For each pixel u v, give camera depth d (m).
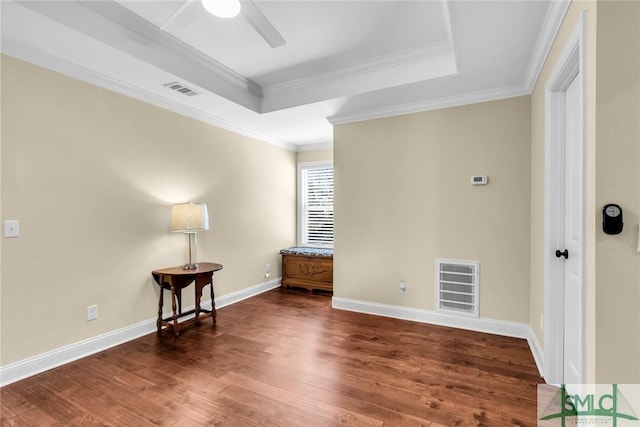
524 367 2.38
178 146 3.41
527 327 2.91
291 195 5.35
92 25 2.14
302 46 2.70
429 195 3.36
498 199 3.04
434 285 3.34
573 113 1.92
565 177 2.07
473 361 2.48
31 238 2.30
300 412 1.86
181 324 3.08
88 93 2.63
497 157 3.04
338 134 3.88
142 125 3.06
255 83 3.48
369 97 3.19
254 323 3.37
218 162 3.93
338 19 2.32
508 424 1.74
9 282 2.20
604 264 1.27
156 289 3.19
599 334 1.28
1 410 1.88
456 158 3.22
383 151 3.60
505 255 3.01
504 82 2.84
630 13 1.24
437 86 2.93
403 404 1.93
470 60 2.44
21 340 2.25
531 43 2.20
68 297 2.51
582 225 1.37
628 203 1.24
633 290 1.24
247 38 2.58
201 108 3.52
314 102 3.35
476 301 3.13
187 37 2.56
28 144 2.29
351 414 1.83
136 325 2.99
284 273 4.96
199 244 3.68
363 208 3.73
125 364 2.45
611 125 1.26
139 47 2.43
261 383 2.17
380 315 3.62
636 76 1.23
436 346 2.76
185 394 2.04
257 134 4.54
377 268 3.65
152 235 3.16
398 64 2.90
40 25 1.98
